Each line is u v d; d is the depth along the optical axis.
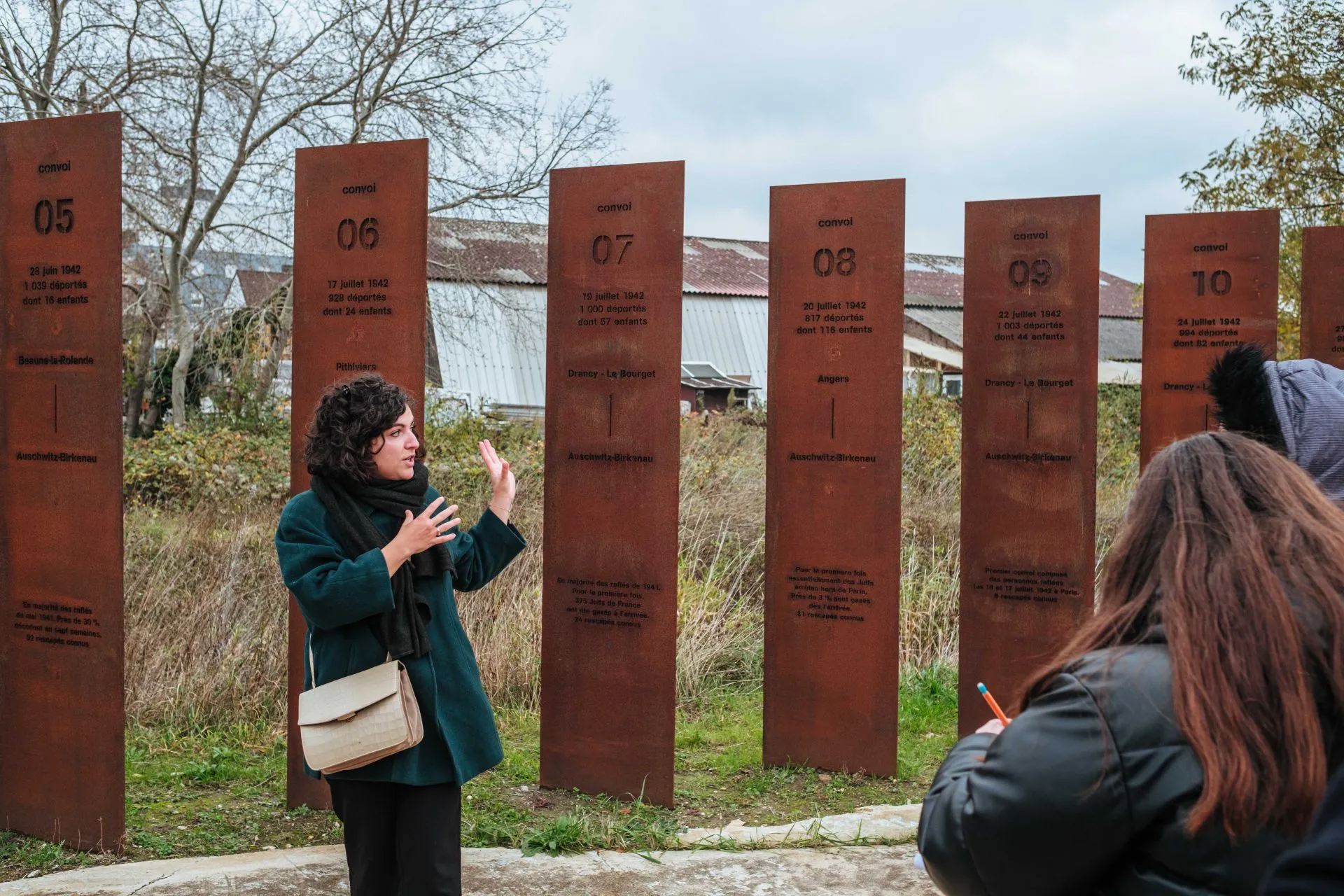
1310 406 1.85
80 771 4.12
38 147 4.11
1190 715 1.25
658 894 3.79
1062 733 1.34
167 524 9.02
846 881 3.91
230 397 16.16
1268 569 1.30
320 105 14.90
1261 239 5.62
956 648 7.56
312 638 2.97
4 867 3.92
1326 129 12.09
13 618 4.23
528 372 22.30
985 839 1.38
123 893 3.64
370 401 2.95
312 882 3.76
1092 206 5.20
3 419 4.21
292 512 2.95
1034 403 5.32
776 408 5.34
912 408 12.76
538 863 4.05
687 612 7.38
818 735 5.31
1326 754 1.20
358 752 2.77
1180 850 1.26
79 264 4.05
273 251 15.30
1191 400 5.76
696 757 5.58
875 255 5.12
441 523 2.89
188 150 14.82
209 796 4.74
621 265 4.83
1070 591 5.28
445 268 15.96
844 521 5.24
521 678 6.52
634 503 4.83
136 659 6.12
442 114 14.34
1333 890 1.04
